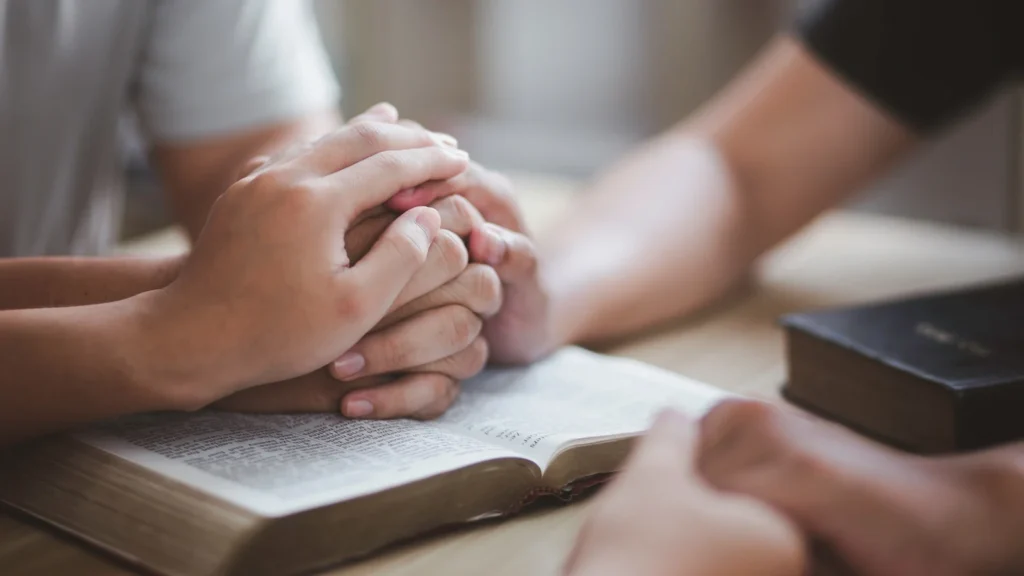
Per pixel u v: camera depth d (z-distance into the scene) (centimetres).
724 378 109
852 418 101
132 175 188
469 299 96
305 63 128
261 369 89
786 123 130
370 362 93
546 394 99
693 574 74
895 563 77
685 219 124
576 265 115
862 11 129
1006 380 94
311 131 126
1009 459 80
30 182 120
